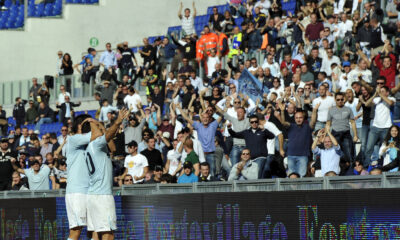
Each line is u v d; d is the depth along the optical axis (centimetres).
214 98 6844
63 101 9900
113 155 6112
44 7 12500
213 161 5609
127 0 12206
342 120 5350
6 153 6300
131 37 12200
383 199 3155
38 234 4722
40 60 12425
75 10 12331
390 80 6297
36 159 6272
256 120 5025
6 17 12838
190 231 3956
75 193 3794
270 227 3591
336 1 8331
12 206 4928
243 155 4884
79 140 3772
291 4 9888
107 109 8425
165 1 12125
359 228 3234
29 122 10131
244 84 6925
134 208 4241
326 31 7438
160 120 7088
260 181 3738
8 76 12456
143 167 5734
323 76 6612
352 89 6381
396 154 4828
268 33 7900
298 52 7294
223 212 3800
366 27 7125
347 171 4769
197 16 10956
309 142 4994
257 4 9175
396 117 6078
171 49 8675
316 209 3403
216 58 8200
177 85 7475
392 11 7356
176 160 5847
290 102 5738
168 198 4069
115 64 9706
